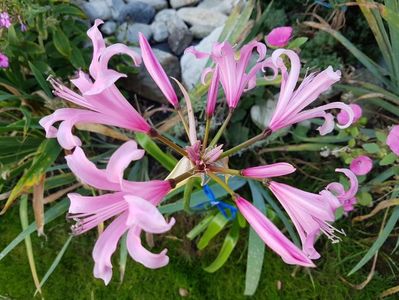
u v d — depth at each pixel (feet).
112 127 1.11
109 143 1.17
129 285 1.03
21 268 1.06
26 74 1.17
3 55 1.01
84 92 0.56
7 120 1.15
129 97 1.24
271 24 1.17
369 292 1.01
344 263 1.04
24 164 1.03
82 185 1.04
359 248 1.06
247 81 0.69
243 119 1.17
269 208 1.04
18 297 1.02
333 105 0.65
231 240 0.99
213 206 1.00
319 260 1.05
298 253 0.58
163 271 1.04
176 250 1.06
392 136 0.85
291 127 1.14
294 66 0.62
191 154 0.66
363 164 0.93
